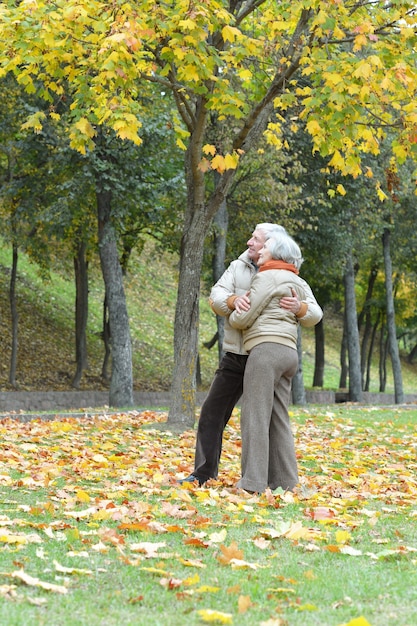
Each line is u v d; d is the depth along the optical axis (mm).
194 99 14453
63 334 39281
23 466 9422
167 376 40406
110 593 4230
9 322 37750
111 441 12633
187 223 15070
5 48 11078
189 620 3811
